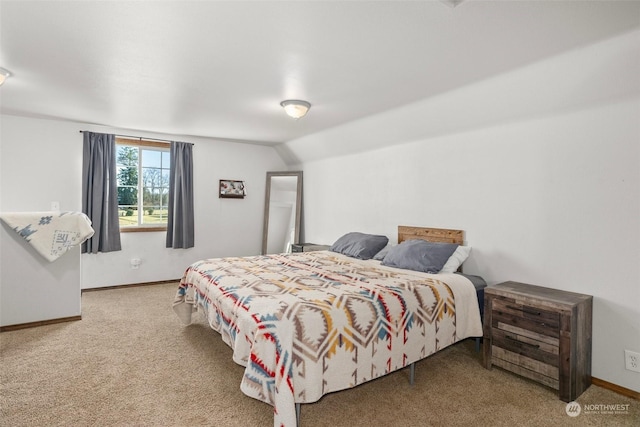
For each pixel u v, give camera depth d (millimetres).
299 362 1819
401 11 1726
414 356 2311
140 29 1954
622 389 2260
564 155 2564
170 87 2922
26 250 3275
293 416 1698
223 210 5613
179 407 2045
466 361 2727
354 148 4574
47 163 4242
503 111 2850
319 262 3455
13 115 4023
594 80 2232
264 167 6020
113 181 4586
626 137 2244
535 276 2756
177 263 5227
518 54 2195
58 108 3664
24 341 2961
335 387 1929
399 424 1925
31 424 1851
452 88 2828
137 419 1921
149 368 2514
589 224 2436
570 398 2137
